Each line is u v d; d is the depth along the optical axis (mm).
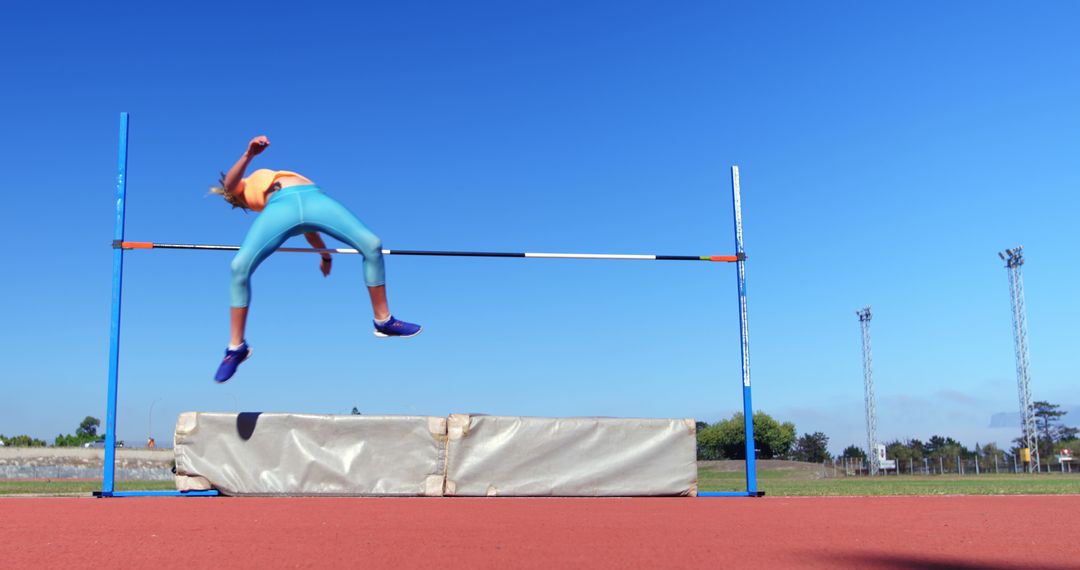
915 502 7238
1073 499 7703
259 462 7684
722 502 7328
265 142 6855
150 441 29594
